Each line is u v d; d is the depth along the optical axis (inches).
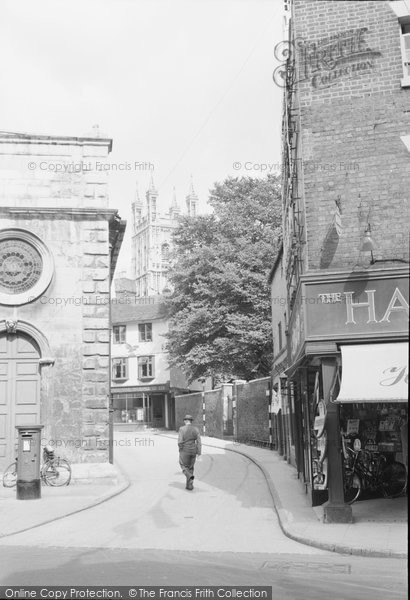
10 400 645.9
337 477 417.1
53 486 617.3
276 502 515.5
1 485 619.5
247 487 642.8
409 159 448.8
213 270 1467.8
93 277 666.2
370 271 422.0
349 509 411.5
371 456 511.2
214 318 1430.9
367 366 400.2
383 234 443.2
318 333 422.9
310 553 340.5
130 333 2156.7
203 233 1572.3
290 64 534.0
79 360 652.7
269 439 1086.4
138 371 2122.3
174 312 1599.4
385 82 460.1
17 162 671.1
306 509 475.8
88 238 671.1
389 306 417.4
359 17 470.6
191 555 335.9
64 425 641.0
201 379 1632.6
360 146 457.7
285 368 770.2
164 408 2133.4
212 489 628.7
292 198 573.6
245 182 1556.3
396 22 464.8
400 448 513.3
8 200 663.8
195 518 460.8
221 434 1457.9
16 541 380.8
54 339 652.1
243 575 289.0
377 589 263.6
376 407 516.7
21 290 655.8
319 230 452.8
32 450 552.4
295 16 482.9
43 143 676.7
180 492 605.3
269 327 1366.9
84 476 627.8
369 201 449.4
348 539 358.9
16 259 659.4
